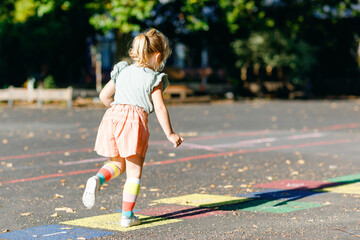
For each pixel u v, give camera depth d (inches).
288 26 1288.1
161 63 213.0
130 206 208.5
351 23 1501.0
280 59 1272.1
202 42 1360.7
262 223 212.2
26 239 194.1
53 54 1255.5
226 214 229.1
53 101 1121.4
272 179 323.9
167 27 1093.8
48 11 994.7
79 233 201.3
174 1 1010.7
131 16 956.0
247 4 1060.5
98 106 1032.8
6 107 1015.6
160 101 203.2
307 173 345.4
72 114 840.9
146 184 310.2
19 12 1109.1
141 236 195.9
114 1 948.0
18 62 1242.0
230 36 1311.5
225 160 403.2
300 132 587.5
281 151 449.1
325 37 1496.1
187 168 367.9
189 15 1003.3
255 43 1270.9
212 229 204.1
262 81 1363.2
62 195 280.4
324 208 238.4
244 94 1375.5
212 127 644.1
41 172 354.3
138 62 209.3
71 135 567.5
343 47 1545.3
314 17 1314.0
